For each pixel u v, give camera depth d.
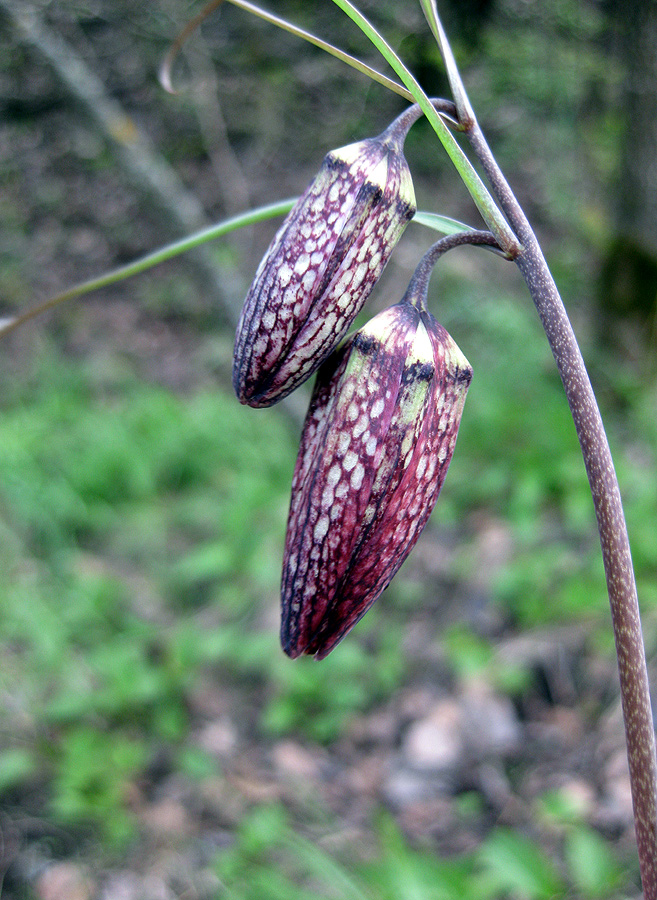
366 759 0.22
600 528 0.08
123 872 0.20
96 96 0.34
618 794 0.20
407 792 0.21
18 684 0.24
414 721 0.23
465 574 0.26
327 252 0.08
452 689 0.23
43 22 0.36
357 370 0.08
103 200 0.54
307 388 0.35
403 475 0.08
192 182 0.51
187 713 0.24
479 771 0.21
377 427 0.08
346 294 0.08
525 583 0.24
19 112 0.52
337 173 0.08
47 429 0.36
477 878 0.17
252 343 0.08
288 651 0.08
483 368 0.33
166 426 0.36
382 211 0.08
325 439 0.08
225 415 0.36
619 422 0.30
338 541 0.08
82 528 0.32
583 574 0.24
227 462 0.34
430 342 0.08
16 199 0.54
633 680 0.08
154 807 0.21
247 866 0.19
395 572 0.08
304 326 0.08
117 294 0.51
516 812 0.20
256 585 0.27
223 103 0.50
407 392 0.08
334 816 0.21
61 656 0.25
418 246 0.42
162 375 0.45
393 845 0.18
